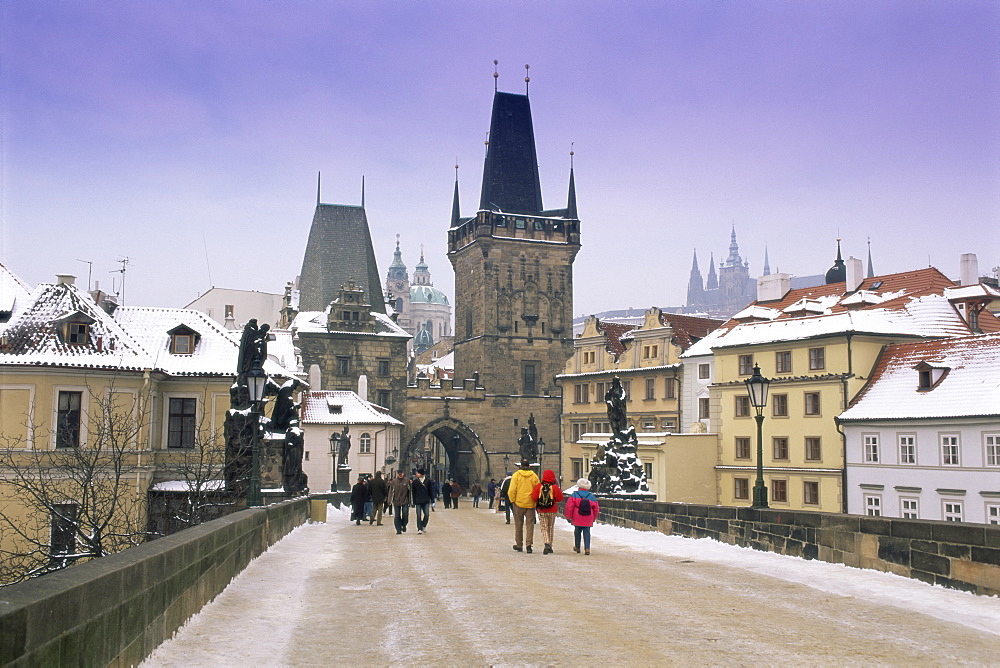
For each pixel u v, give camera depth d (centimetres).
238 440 4162
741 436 6762
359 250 13088
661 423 8325
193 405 5434
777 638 1282
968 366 5419
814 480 6112
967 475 5081
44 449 4525
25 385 4584
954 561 1748
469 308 13150
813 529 2225
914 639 1287
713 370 7500
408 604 1555
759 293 8525
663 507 3222
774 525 2409
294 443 4325
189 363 5538
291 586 1770
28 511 4300
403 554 2427
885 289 7344
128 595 1005
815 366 6234
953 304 6594
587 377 9356
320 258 12912
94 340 4828
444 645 1228
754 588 1753
